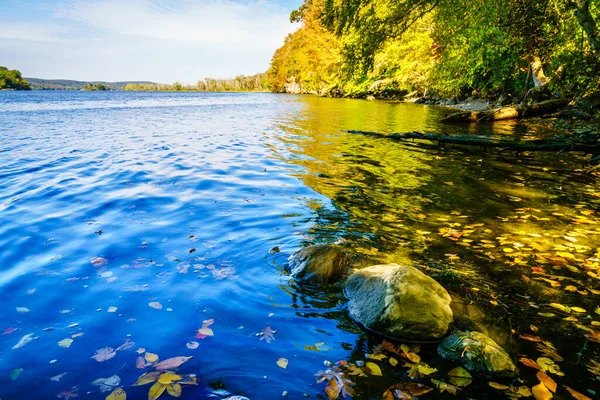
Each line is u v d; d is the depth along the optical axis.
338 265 3.65
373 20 10.61
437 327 2.73
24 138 13.05
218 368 2.33
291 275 3.58
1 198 5.92
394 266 3.26
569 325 2.83
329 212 5.39
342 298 3.26
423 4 11.09
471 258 3.95
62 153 10.09
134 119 21.80
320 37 53.97
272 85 93.19
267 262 3.84
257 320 2.86
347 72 11.59
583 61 12.89
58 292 3.21
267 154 10.16
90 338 2.61
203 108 33.09
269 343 2.59
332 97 55.06
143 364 2.36
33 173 7.66
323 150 10.80
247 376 2.26
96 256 3.90
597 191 6.66
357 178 7.51
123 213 5.27
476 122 18.08
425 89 36.62
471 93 32.69
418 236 4.55
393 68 40.81
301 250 3.83
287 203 5.81
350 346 2.60
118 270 3.61
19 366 2.33
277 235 4.52
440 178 7.57
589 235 4.58
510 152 10.65
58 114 25.11
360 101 41.59
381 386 2.20
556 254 4.04
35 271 3.57
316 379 2.25
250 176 7.61
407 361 2.46
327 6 10.78
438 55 27.72
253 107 33.69
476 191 6.62
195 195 6.20
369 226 4.88
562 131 14.22
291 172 7.99
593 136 10.42
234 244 4.25
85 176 7.47
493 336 2.70
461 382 2.25
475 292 3.29
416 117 21.56
